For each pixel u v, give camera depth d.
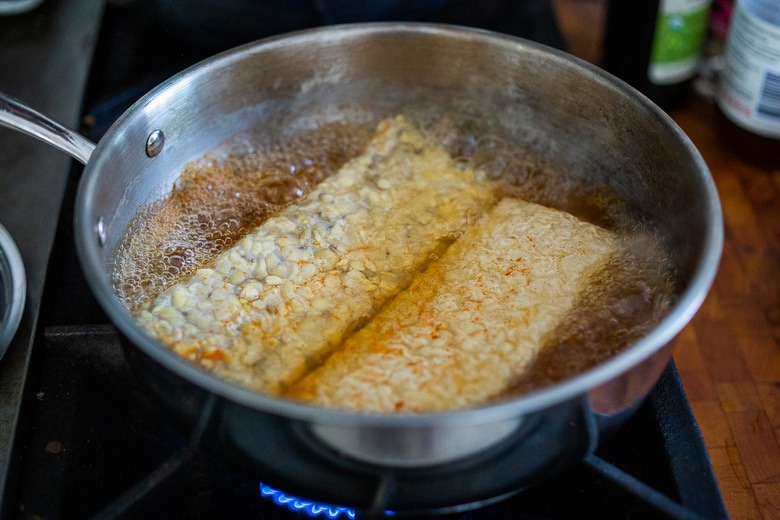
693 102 0.75
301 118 0.63
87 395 0.53
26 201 0.62
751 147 0.69
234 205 0.60
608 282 0.53
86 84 0.69
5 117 0.50
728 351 0.59
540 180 0.61
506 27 0.73
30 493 0.49
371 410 0.45
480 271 0.53
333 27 0.58
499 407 0.39
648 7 0.67
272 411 0.40
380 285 0.53
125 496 0.46
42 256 0.59
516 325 0.49
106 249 0.51
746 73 0.66
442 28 0.58
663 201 0.53
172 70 0.67
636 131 0.54
